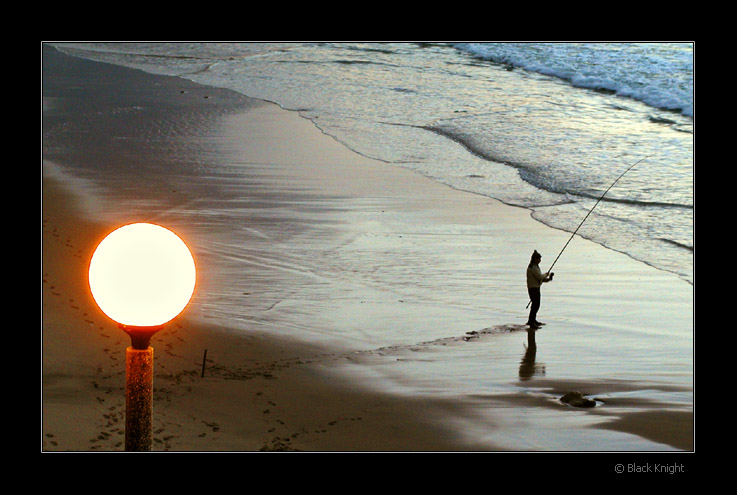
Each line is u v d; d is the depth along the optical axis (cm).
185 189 4438
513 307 2961
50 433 1650
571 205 4275
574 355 2478
